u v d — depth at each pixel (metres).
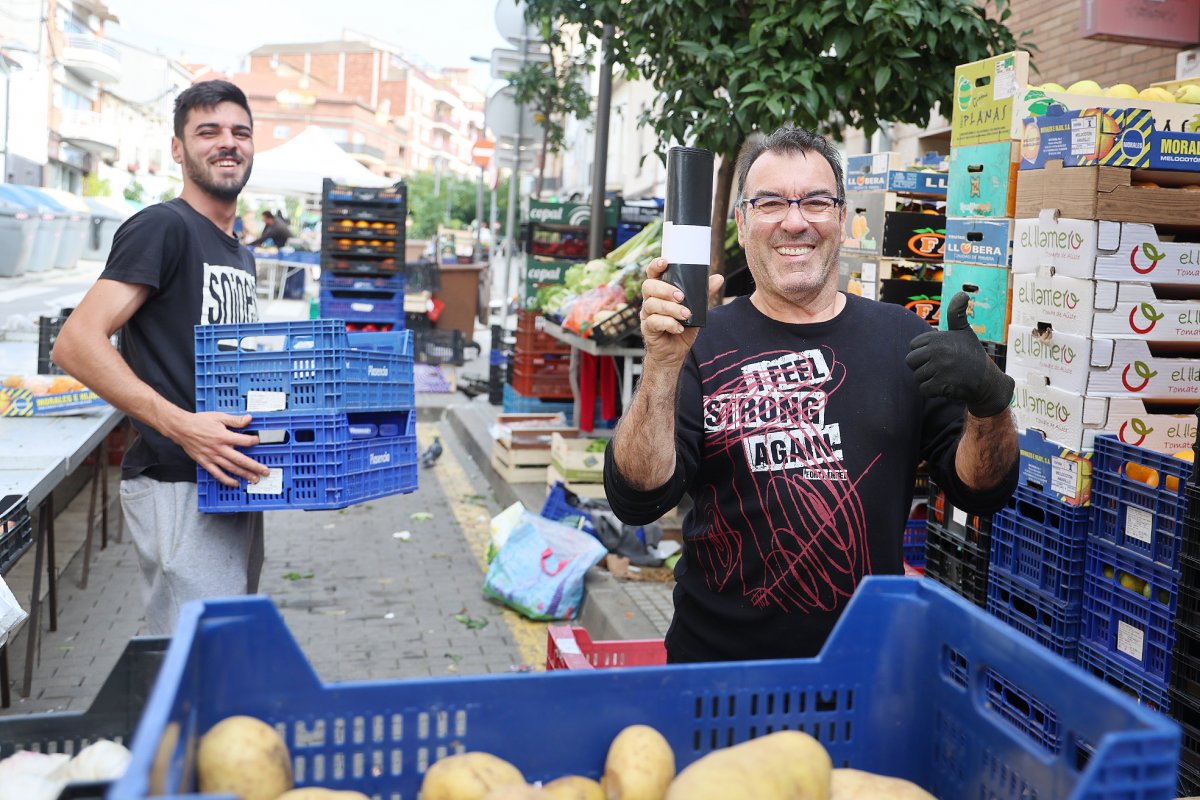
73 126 55.91
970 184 3.82
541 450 8.36
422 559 7.10
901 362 2.42
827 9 4.86
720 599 2.42
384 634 5.66
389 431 3.73
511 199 14.31
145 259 3.27
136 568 6.64
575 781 1.35
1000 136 3.66
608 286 6.83
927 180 4.98
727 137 5.26
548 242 9.95
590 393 7.92
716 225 5.96
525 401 9.98
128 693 1.47
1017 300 3.46
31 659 4.71
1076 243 3.14
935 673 1.48
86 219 39.59
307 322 3.33
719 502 2.41
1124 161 3.05
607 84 8.84
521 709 1.38
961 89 3.89
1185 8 6.25
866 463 2.35
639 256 7.28
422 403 13.34
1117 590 3.05
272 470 3.36
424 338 16.34
